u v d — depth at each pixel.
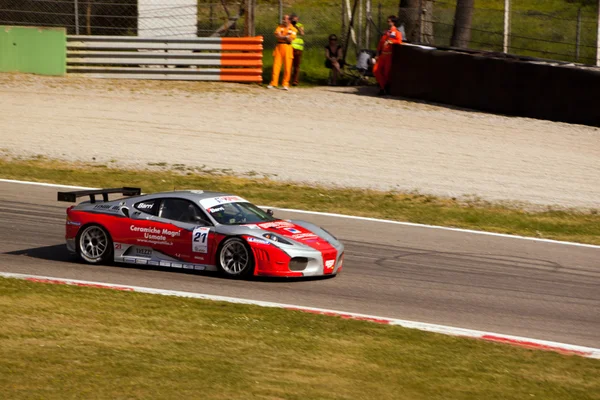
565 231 52.34
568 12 129.38
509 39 116.94
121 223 39.03
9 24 98.00
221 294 34.56
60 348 25.47
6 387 21.84
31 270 37.91
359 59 95.69
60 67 90.00
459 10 99.06
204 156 67.06
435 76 84.44
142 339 27.09
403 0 100.56
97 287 34.44
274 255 36.38
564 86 77.44
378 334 29.16
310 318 30.81
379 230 49.78
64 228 47.34
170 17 96.62
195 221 38.09
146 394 21.81
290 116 78.94
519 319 33.34
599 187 62.75
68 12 98.56
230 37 97.00
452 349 27.86
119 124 74.62
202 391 22.20
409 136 73.88
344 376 24.20
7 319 28.50
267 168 64.56
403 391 23.17
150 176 61.56
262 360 25.33
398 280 38.78
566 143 72.44
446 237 48.91
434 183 62.44
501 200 59.19
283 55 89.06
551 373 25.77
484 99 81.62
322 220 51.72
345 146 70.69
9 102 79.38
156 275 37.59
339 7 132.62
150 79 90.56
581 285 39.66
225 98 84.25
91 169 63.22
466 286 38.34
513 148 71.06
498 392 23.59
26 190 56.03
